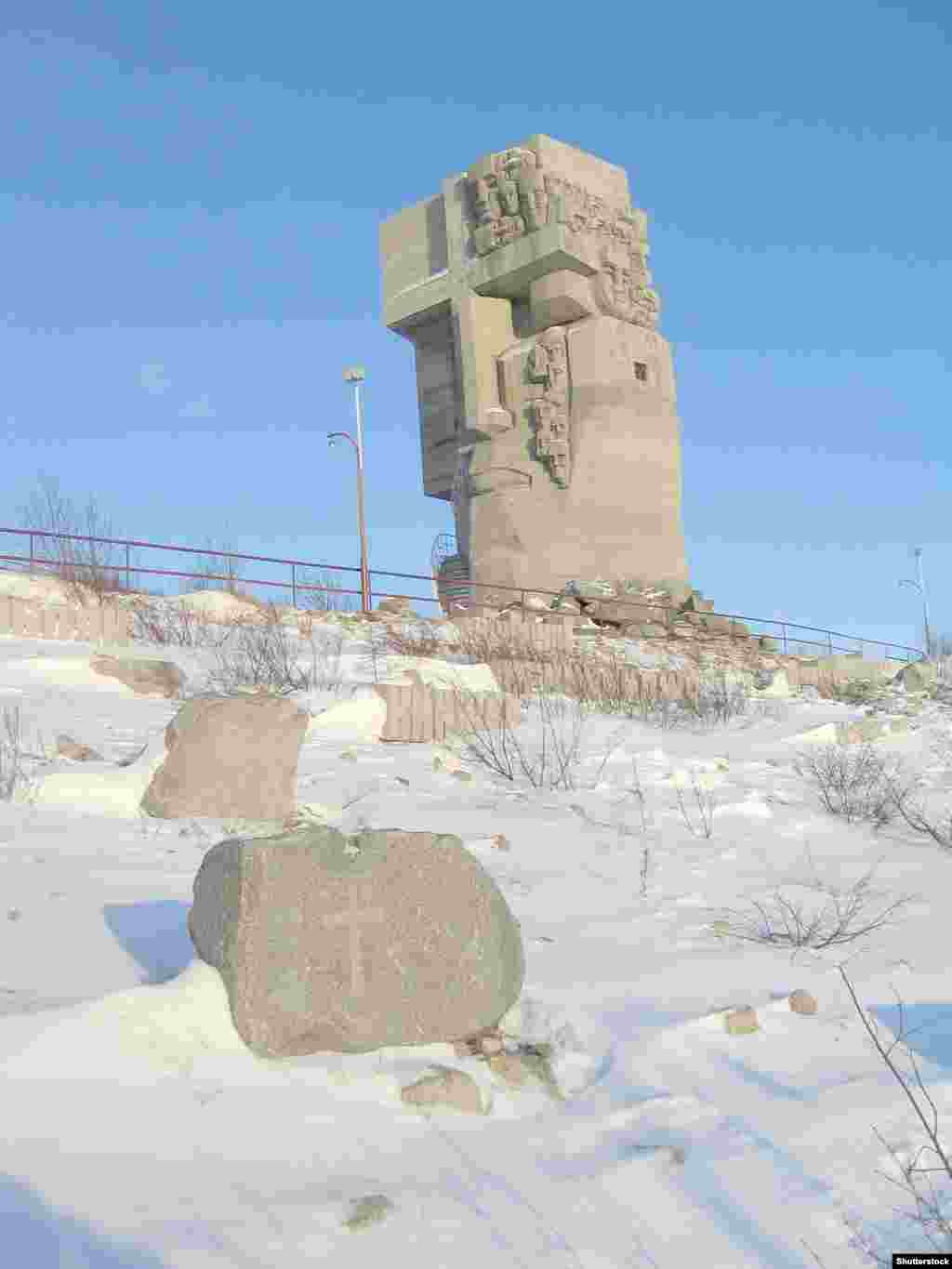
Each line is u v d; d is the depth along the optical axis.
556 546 37.97
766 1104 3.58
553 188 38.88
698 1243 2.74
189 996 3.45
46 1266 2.31
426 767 9.70
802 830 8.76
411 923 3.69
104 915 4.67
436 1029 3.67
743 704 17.67
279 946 3.49
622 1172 3.02
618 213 41.03
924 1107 3.56
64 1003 3.56
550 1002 4.25
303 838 3.63
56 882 5.08
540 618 29.55
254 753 6.97
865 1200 2.98
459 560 41.84
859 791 10.57
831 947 5.54
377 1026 3.58
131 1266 2.36
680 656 25.75
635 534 38.25
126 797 6.80
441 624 20.48
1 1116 2.88
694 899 6.39
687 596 36.72
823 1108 3.54
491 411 39.66
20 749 7.85
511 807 8.60
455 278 40.88
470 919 3.77
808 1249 2.73
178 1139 2.93
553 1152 3.17
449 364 43.09
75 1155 2.78
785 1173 3.10
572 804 8.95
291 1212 2.64
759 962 5.16
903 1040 4.22
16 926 4.39
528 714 13.40
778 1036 4.20
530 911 5.83
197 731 6.85
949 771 12.35
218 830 6.52
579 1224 2.77
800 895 6.65
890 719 17.00
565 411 38.69
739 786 10.42
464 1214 2.74
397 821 7.51
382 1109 3.27
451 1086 3.36
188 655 13.54
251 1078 3.30
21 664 10.76
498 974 3.79
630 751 11.71
